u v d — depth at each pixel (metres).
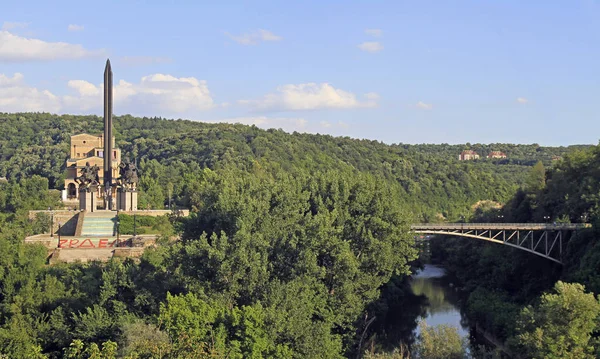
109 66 162.62
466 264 166.50
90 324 79.50
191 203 164.00
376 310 116.38
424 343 79.25
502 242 129.25
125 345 69.50
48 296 85.75
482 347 84.69
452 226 128.38
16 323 80.50
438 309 129.75
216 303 79.00
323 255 95.62
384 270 103.88
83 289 88.19
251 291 84.25
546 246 128.38
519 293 130.12
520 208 167.38
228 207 96.19
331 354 82.56
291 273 88.56
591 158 151.38
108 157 162.88
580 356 73.44
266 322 75.12
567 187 147.75
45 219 147.62
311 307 84.12
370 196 109.25
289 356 74.88
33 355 71.19
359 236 104.19
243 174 195.00
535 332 76.06
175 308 72.94
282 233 93.75
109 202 161.50
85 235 135.12
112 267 89.62
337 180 113.31
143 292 84.69
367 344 101.50
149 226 144.88
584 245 122.56
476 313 117.50
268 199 102.44
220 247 85.50
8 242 105.56
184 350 63.56
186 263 86.88
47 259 118.38
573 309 76.06
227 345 72.38
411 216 115.62
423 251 161.88
